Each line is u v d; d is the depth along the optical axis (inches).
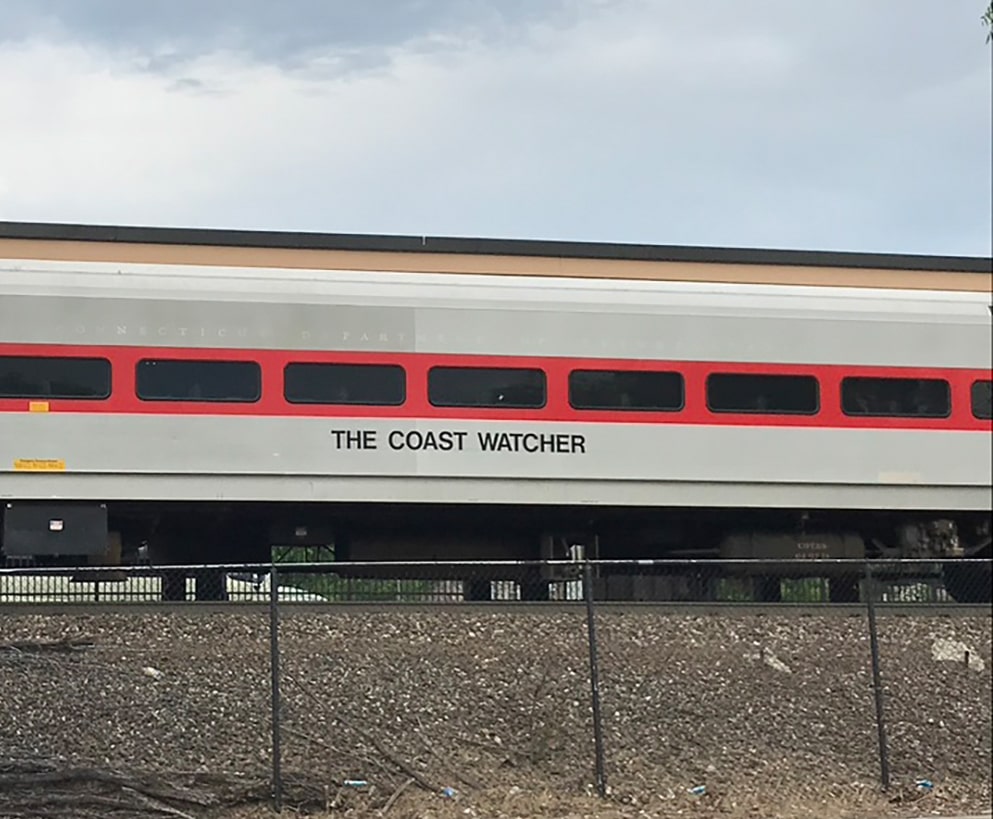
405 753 437.4
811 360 684.1
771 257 730.8
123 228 655.8
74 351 610.9
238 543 689.6
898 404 693.9
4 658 478.3
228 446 621.3
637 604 595.2
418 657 514.3
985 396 705.0
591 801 418.9
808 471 677.9
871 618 471.2
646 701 497.4
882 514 722.2
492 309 652.7
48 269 620.1
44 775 385.4
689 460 665.0
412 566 468.4
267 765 417.1
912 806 439.2
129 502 627.2
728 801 427.5
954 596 743.1
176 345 620.4
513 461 647.8
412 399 641.0
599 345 661.3
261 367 627.5
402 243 682.8
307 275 645.9
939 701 531.8
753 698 512.7
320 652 510.0
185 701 457.7
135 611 548.1
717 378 672.4
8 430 603.2
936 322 701.9
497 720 468.8
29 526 611.8
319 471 629.3
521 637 548.7
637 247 712.4
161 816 382.6
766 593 735.7
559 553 709.9
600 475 655.8
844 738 493.0
